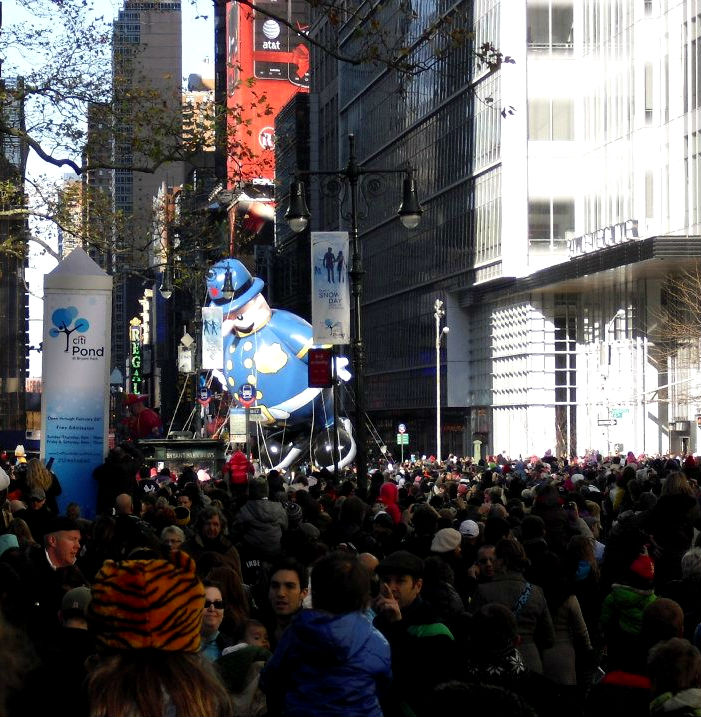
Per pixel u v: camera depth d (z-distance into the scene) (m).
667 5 70.38
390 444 113.62
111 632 4.67
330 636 6.68
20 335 133.00
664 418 72.50
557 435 83.38
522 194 84.62
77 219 26.77
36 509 16.09
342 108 124.00
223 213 28.05
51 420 22.47
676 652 7.23
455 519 18.05
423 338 103.50
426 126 101.38
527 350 84.25
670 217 70.38
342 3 19.05
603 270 69.06
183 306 157.00
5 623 4.95
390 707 8.23
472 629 8.19
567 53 84.50
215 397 66.38
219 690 4.68
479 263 90.38
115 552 12.75
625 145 75.56
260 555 15.70
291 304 140.25
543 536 14.15
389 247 112.44
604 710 8.49
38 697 4.87
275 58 170.12
